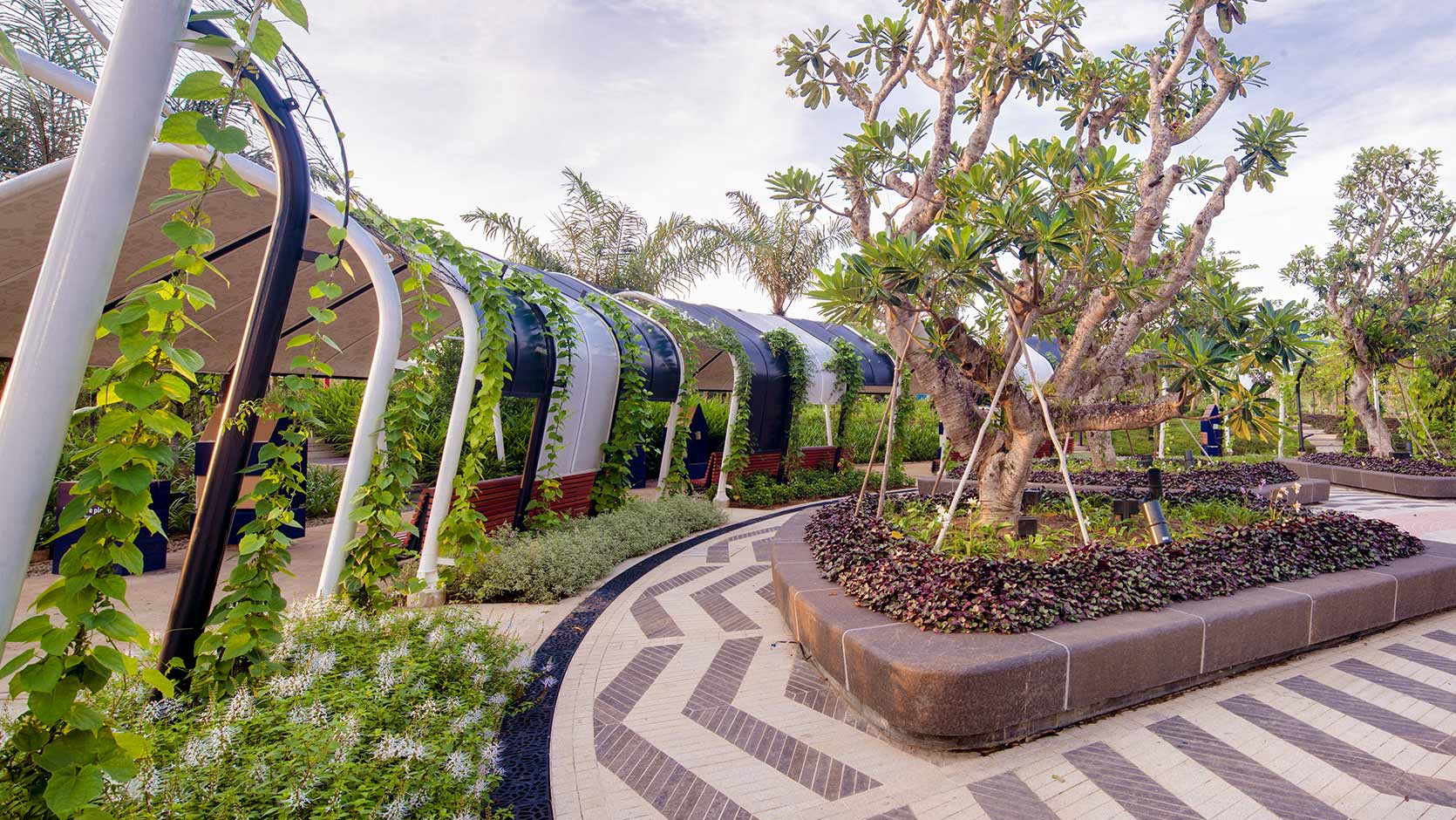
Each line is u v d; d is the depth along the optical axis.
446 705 3.37
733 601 6.53
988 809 3.16
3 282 5.82
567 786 3.35
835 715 4.15
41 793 2.09
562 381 8.16
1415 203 14.23
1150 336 7.20
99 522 2.25
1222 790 3.31
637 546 8.35
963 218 5.67
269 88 3.42
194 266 2.36
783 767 3.55
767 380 12.66
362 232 5.29
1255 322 5.56
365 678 3.59
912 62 7.38
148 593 6.04
